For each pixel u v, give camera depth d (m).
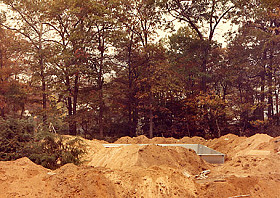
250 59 29.47
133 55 29.98
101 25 27.73
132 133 29.81
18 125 10.92
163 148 12.40
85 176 7.87
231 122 30.81
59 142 11.38
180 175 8.80
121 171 8.88
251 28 29.36
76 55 25.58
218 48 32.69
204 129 28.36
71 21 27.81
